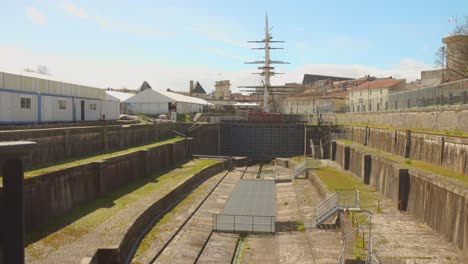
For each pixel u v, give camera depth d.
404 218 25.86
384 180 32.69
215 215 29.66
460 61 62.41
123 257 20.27
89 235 20.75
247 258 23.62
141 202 28.75
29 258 17.55
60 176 24.53
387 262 18.38
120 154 35.38
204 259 23.08
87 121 44.44
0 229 5.55
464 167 26.27
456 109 33.62
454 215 20.80
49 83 37.84
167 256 22.44
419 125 40.69
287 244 25.25
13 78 32.50
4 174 5.54
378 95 84.12
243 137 70.88
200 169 47.06
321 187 36.72
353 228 23.66
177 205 33.28
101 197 29.86
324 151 64.00
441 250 19.95
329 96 110.25
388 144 42.16
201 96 138.88
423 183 25.14
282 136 69.88
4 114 31.47
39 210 22.23
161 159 46.59
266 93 93.44
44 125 33.88
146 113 75.38
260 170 58.81
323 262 21.09
